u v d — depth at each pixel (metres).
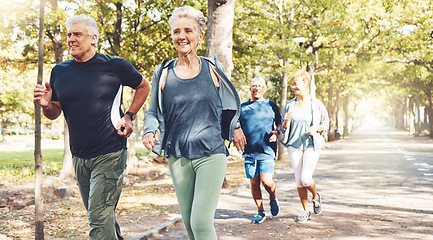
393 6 23.17
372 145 30.23
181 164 3.01
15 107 39.88
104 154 3.51
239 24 16.03
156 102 3.07
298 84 5.88
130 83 3.66
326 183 10.78
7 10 11.71
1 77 28.77
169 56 16.58
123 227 5.94
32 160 22.25
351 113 84.69
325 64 23.09
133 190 10.43
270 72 20.02
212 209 2.92
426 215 6.57
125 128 3.55
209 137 2.97
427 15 22.78
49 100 3.48
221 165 2.98
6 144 47.03
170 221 6.12
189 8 3.04
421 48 25.00
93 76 3.52
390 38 24.22
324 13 18.94
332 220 6.22
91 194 3.49
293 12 18.89
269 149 6.08
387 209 7.10
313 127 5.79
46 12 11.52
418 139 40.38
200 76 3.02
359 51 25.78
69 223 6.42
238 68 19.55
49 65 15.20
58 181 11.92
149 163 17.94
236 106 3.06
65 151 12.56
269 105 6.17
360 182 10.86
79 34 3.49
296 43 17.06
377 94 41.03
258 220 6.12
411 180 11.10
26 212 7.73
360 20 22.27
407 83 41.22
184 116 2.98
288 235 5.36
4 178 13.27
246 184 10.49
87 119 3.47
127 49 15.79
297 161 6.02
